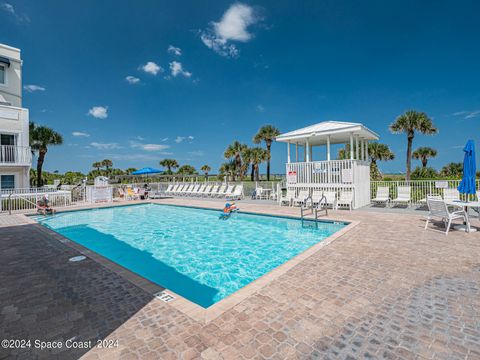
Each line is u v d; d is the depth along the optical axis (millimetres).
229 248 7211
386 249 5375
